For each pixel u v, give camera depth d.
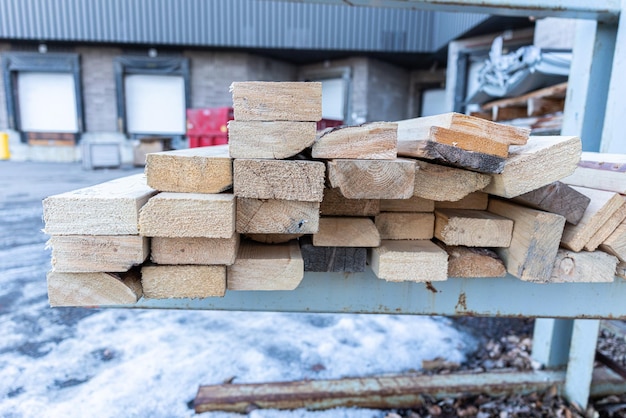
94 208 0.75
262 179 0.77
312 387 1.92
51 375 2.00
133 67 8.93
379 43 7.98
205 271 0.83
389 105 9.32
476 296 1.07
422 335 2.54
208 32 8.18
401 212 0.99
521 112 3.39
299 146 0.78
